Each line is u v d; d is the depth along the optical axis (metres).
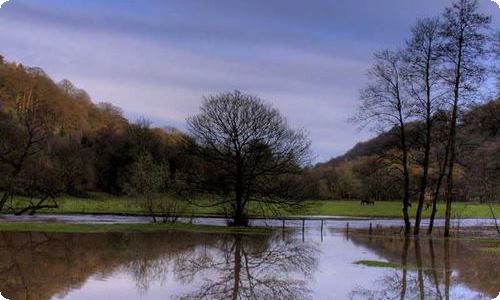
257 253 35.56
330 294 22.47
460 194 51.31
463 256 33.97
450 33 43.81
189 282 24.66
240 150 54.19
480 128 44.44
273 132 54.69
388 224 65.94
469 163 46.12
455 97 44.19
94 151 98.44
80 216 64.06
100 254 32.19
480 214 87.88
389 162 48.97
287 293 22.56
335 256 34.16
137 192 56.62
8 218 55.66
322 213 87.56
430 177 51.56
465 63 43.69
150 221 57.34
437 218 81.00
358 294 22.36
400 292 22.58
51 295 20.45
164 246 37.31
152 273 26.39
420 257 33.59
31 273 25.00
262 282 25.05
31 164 59.97
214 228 51.81
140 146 98.19
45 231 43.88
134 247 36.16
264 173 53.94
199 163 56.34
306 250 37.38
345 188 110.56
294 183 54.75
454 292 22.80
